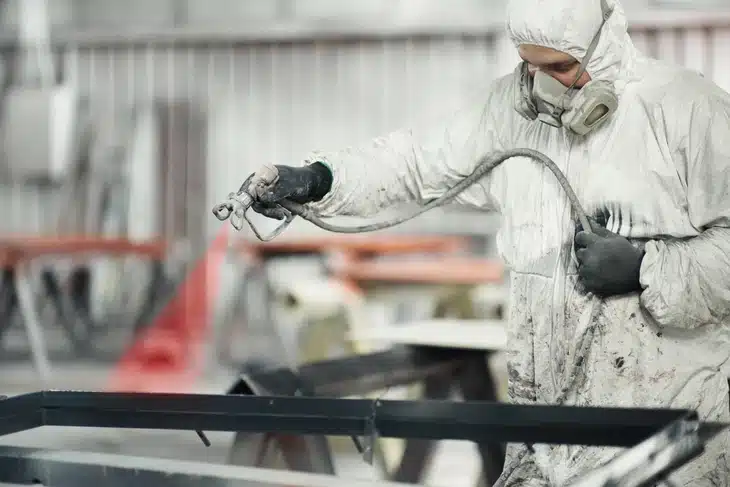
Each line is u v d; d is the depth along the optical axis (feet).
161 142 33.73
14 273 25.76
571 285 8.19
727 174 7.80
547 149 8.39
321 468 8.55
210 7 35.58
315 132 33.91
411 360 11.18
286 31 33.42
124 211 33.47
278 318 26.84
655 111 7.95
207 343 29.96
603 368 8.13
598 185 8.09
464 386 12.12
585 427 6.29
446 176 8.97
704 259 7.73
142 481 5.51
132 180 33.60
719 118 7.85
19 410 6.97
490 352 12.24
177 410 7.00
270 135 34.12
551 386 8.31
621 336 8.06
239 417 6.89
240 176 34.27
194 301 30.30
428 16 32.94
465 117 8.94
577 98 7.78
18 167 31.63
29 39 34.63
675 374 8.07
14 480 5.82
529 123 8.52
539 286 8.30
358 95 33.58
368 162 8.90
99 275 33.19
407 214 9.16
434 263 22.67
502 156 8.58
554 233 8.26
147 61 34.37
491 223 32.07
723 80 29.78
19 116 31.42
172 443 18.52
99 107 34.30
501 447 12.16
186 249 32.27
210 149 33.88
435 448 12.86
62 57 34.71
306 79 33.88
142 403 7.04
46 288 30.17
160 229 33.42
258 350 29.60
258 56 33.99
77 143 33.99
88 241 26.55
